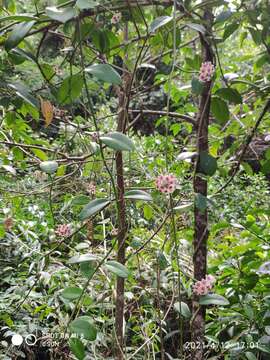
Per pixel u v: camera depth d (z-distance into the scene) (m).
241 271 1.43
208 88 1.11
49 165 0.94
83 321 0.91
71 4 0.91
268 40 1.22
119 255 1.07
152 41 1.15
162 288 1.71
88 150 1.35
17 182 2.13
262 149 2.05
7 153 1.60
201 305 1.16
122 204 1.05
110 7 1.02
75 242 1.83
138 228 1.87
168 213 1.03
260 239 1.48
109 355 1.56
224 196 2.79
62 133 2.17
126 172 1.91
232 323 1.42
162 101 3.61
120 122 1.12
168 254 1.51
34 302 1.71
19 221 2.02
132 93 1.24
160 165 2.03
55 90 1.06
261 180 3.30
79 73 0.94
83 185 1.69
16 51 0.94
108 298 1.63
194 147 1.46
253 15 1.09
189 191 1.29
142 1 1.03
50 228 2.14
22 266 1.93
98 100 2.96
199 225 1.16
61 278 1.69
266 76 1.36
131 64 1.22
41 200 2.22
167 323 1.65
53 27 1.03
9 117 1.28
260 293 1.48
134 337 1.52
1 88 1.07
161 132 3.34
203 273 1.16
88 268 0.95
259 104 1.49
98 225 1.69
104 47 1.07
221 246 1.60
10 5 1.25
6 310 1.67
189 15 1.05
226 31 1.11
